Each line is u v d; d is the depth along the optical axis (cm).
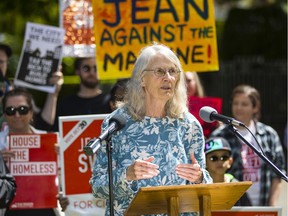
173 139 661
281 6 2028
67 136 823
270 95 1878
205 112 680
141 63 661
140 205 618
